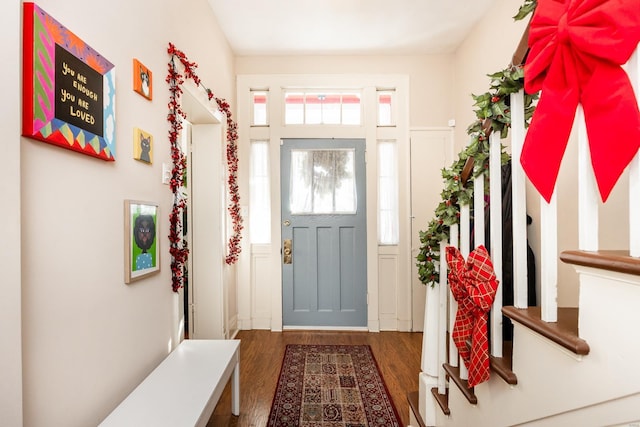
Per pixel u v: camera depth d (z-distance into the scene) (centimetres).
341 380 226
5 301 75
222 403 197
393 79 334
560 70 77
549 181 81
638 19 59
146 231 144
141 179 145
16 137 78
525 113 105
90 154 108
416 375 234
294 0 249
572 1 72
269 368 244
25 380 84
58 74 94
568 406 74
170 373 143
